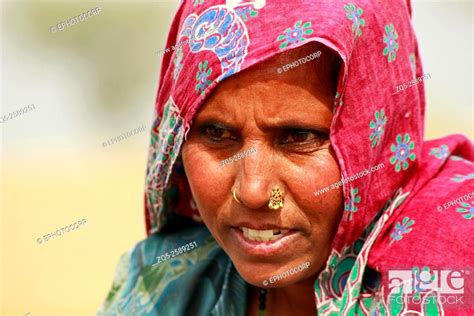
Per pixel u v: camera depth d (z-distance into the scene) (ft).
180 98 15.46
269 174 14.65
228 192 15.26
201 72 14.88
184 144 15.79
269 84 14.32
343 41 14.12
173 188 18.29
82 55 146.82
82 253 53.57
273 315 17.72
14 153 102.83
